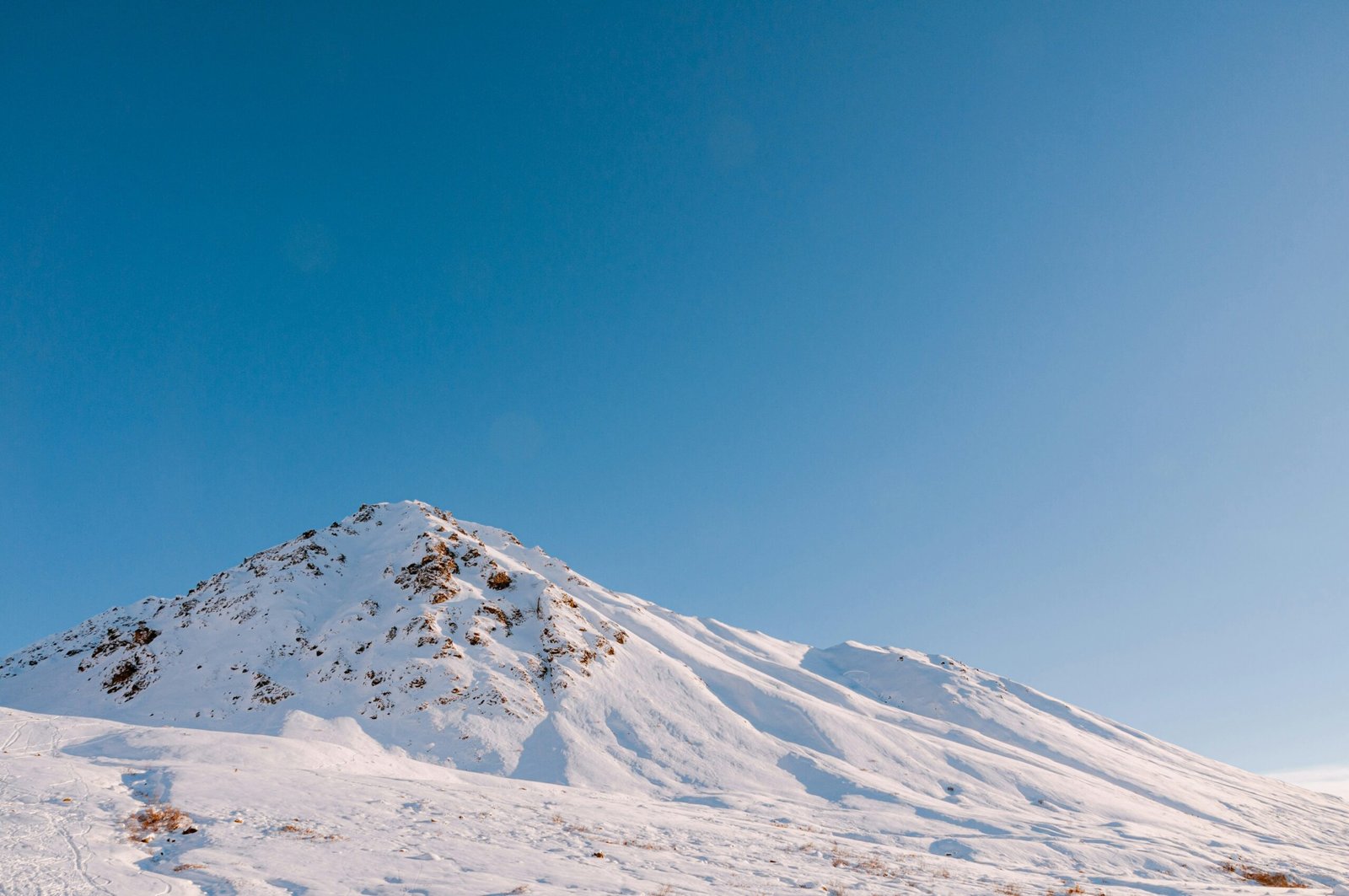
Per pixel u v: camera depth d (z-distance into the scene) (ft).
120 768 105.91
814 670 558.56
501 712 275.39
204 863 66.54
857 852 118.62
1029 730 419.54
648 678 337.93
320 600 357.00
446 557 382.83
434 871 70.33
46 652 396.16
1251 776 500.74
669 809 159.63
